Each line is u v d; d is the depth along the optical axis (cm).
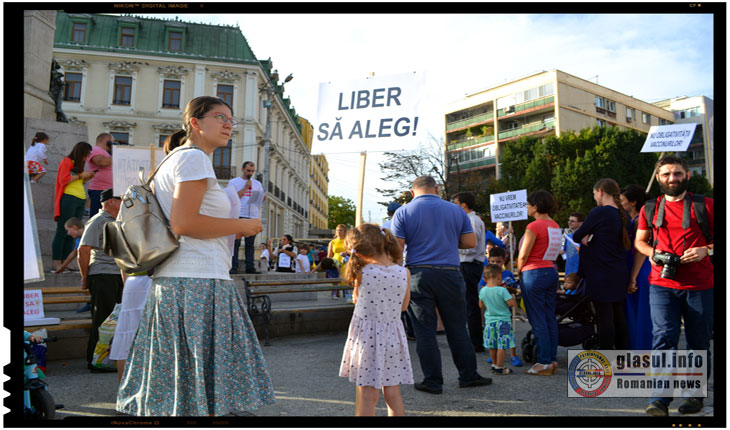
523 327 759
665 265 336
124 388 249
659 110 4659
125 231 243
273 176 4116
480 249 586
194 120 265
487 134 5159
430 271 408
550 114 4647
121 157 500
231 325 254
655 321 348
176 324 241
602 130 3206
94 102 3425
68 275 612
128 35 3550
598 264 450
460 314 418
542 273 463
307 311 681
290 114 4722
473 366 419
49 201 739
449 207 429
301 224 5638
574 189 3077
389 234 332
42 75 809
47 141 730
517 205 768
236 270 809
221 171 3456
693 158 4050
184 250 248
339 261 1010
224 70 3553
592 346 527
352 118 482
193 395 239
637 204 509
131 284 380
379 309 313
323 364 500
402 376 309
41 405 299
